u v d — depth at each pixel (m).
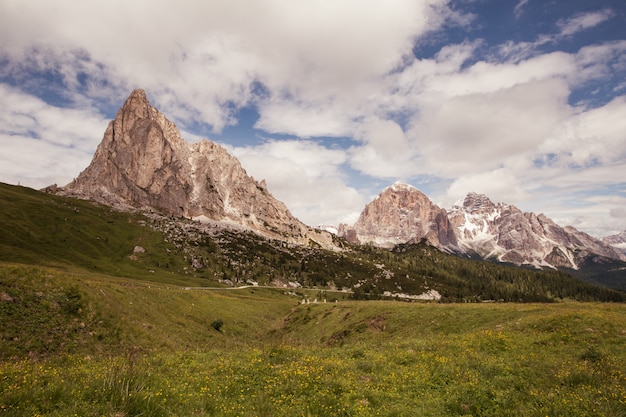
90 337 33.22
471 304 53.41
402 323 52.31
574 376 19.16
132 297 51.38
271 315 94.00
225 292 177.25
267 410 15.04
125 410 13.43
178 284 178.38
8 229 179.62
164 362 23.16
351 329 57.97
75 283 39.12
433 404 17.05
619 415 14.37
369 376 21.31
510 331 34.84
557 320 34.38
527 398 16.95
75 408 13.26
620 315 33.78
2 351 26.36
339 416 15.12
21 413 12.88
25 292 33.28
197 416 13.77
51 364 23.02
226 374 19.77
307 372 19.86
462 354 25.86
